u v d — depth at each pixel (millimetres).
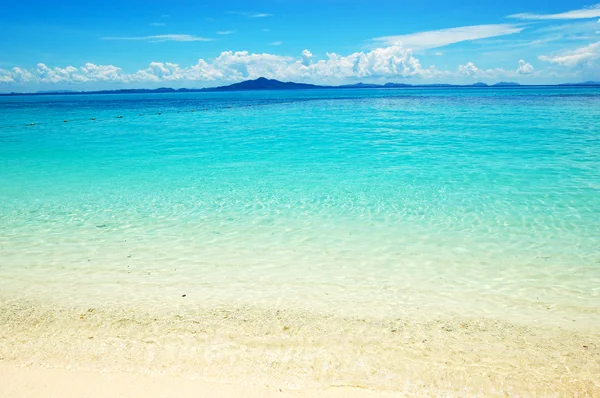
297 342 5168
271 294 6605
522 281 6973
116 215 10789
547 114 38625
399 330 5461
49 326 5598
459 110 46906
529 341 5195
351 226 9734
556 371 4570
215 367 4672
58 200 12219
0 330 5496
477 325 5605
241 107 66250
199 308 6129
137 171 16328
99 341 5215
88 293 6664
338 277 7215
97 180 14797
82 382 4406
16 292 6707
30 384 4375
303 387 4344
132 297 6512
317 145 22438
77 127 35156
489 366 4664
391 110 50469
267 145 22828
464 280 7043
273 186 13508
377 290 6723
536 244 8453
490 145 20766
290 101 87062
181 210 11141
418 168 15773
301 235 9234
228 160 18438
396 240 8844
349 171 15570
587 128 26891
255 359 4816
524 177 13820
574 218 9836
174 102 98250
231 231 9547
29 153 21125
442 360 4781
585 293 6535
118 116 49094
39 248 8633
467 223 9727
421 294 6578
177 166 17234
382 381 4438
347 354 4906
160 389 4297
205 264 7816
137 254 8305
